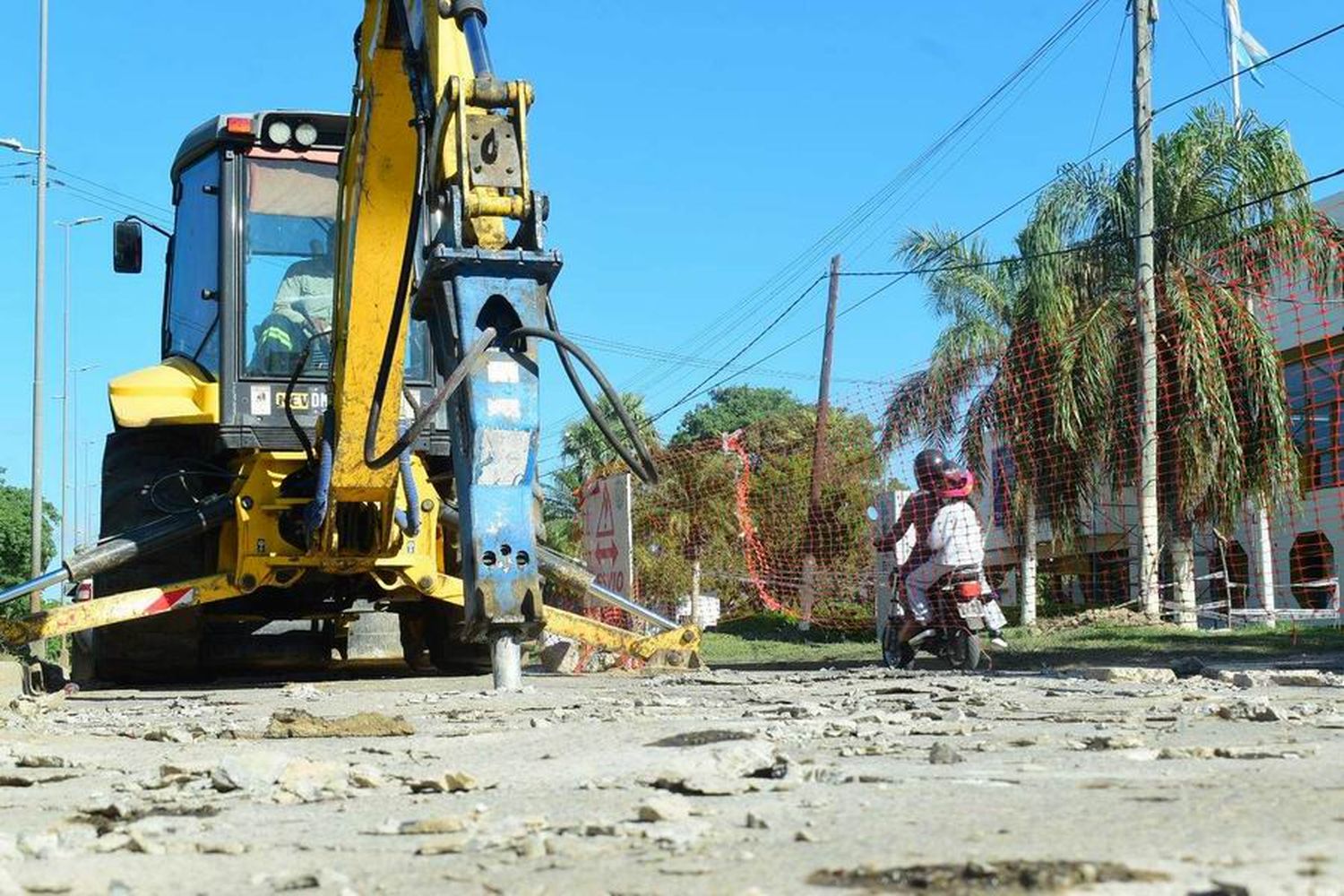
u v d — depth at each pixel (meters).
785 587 26.39
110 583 11.82
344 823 3.16
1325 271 23.31
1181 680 8.77
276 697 9.31
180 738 5.88
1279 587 24.17
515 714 6.74
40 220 29.77
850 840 2.60
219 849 2.78
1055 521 24.84
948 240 28.66
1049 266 24.59
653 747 4.69
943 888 2.13
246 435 11.38
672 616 26.95
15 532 55.88
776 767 3.78
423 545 11.68
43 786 4.30
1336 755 3.95
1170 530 23.77
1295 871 2.14
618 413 6.80
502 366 7.03
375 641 14.36
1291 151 23.58
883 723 5.59
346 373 9.66
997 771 3.73
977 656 11.54
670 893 2.19
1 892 2.38
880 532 18.02
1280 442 22.80
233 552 11.70
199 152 11.99
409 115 8.77
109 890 2.37
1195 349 22.78
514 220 7.26
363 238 9.05
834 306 34.69
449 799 3.55
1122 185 24.69
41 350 29.66
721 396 73.81
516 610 6.89
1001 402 25.27
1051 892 2.08
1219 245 23.80
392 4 8.40
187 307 12.15
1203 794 3.11
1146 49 23.34
